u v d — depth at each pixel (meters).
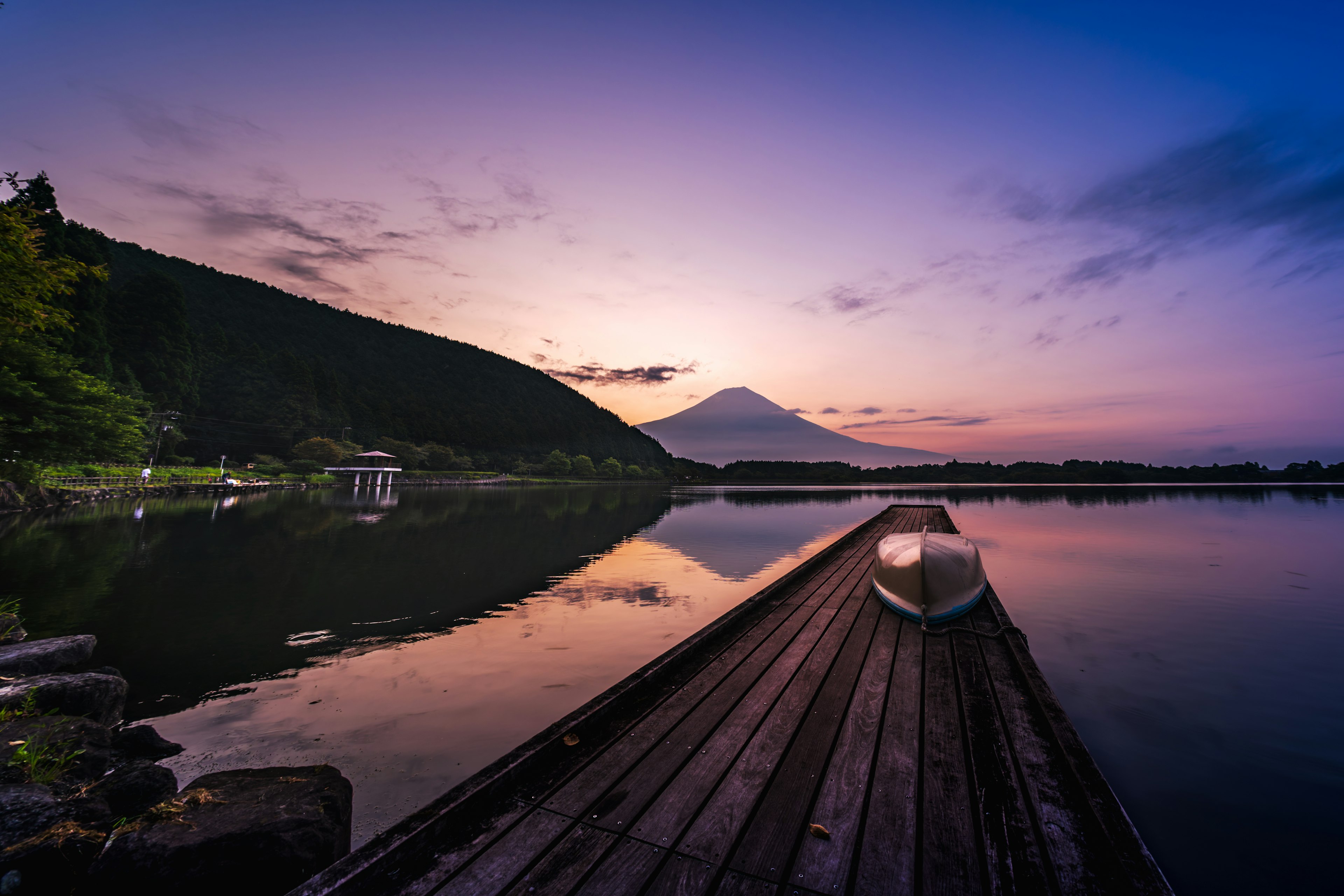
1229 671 7.98
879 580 9.27
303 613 10.77
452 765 5.31
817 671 5.92
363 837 4.20
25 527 20.72
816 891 2.64
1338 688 7.32
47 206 45.97
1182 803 4.79
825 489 95.00
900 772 3.81
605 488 103.38
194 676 7.58
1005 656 6.45
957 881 2.72
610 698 4.78
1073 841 3.05
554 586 13.59
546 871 2.76
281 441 105.56
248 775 4.40
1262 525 28.38
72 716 5.82
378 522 28.33
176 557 16.14
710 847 2.97
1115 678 7.73
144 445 50.28
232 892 3.39
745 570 16.08
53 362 22.44
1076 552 19.61
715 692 5.31
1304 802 4.79
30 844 3.48
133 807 4.31
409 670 7.86
